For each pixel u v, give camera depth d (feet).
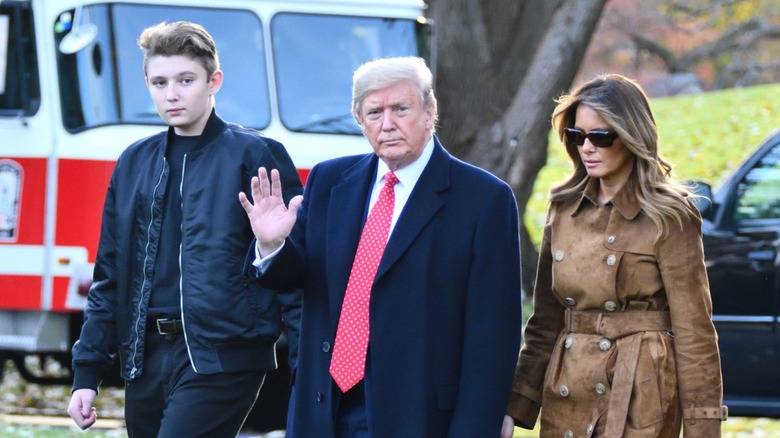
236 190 57.47
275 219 51.60
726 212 99.71
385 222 52.34
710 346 51.01
